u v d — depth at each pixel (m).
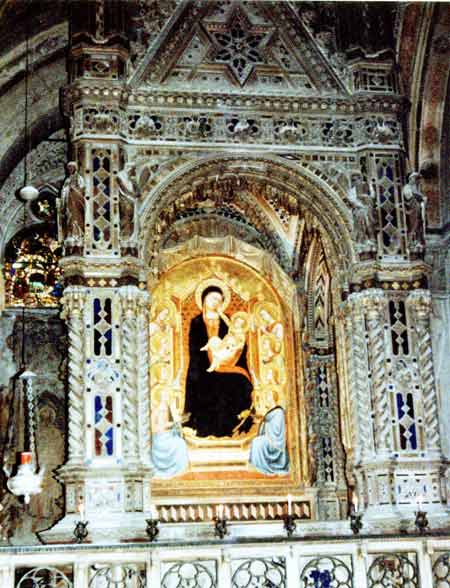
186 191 19.19
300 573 14.65
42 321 22.98
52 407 22.50
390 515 17.34
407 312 18.83
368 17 20.23
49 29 20.86
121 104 18.92
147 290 18.38
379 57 20.05
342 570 17.58
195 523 19.72
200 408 21.53
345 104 19.88
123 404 17.44
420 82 22.00
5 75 20.70
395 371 18.48
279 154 19.42
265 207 23.19
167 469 20.72
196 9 19.95
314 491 21.48
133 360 17.67
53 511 21.86
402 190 19.44
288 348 22.56
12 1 18.77
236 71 19.78
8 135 21.62
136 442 17.33
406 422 18.30
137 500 17.05
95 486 16.97
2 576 13.84
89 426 17.27
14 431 21.94
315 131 19.69
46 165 23.64
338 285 19.34
